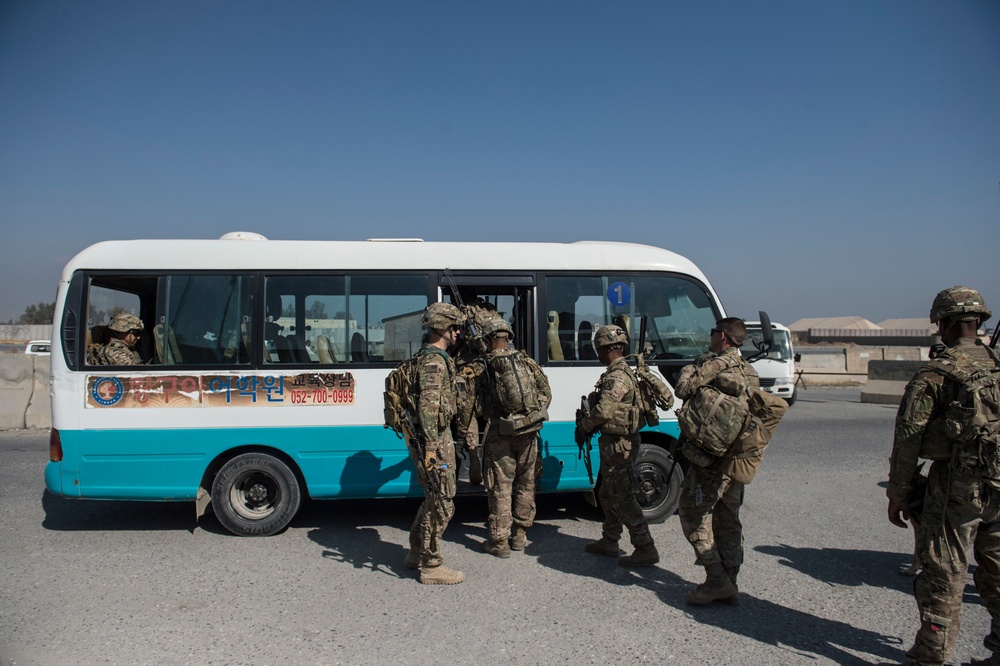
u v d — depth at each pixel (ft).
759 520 22.72
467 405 18.60
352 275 21.53
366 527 21.84
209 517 22.93
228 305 20.98
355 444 20.98
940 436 11.73
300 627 14.26
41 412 41.73
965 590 16.94
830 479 29.19
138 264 20.81
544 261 22.41
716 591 15.16
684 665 12.73
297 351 21.08
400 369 16.93
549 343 22.21
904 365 63.67
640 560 17.90
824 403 64.80
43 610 15.16
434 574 16.65
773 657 13.07
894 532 21.43
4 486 27.20
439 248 22.16
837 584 16.90
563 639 13.73
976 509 11.34
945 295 12.21
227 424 20.58
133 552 19.26
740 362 15.14
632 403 17.60
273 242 21.57
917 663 11.88
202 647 13.35
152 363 20.70
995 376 11.43
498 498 18.49
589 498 23.56
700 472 14.98
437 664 12.69
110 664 12.65
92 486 20.29
